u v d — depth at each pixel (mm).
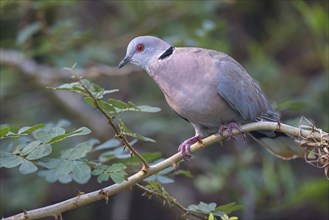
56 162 6105
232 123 7441
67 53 11391
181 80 7715
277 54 14859
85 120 12461
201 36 10828
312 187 11383
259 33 14859
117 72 11086
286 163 11961
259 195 11867
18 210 13289
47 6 11242
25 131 6035
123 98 13406
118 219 13523
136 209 14648
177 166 6355
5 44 12672
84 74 11102
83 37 11375
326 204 11891
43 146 6066
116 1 13508
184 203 12977
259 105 8070
